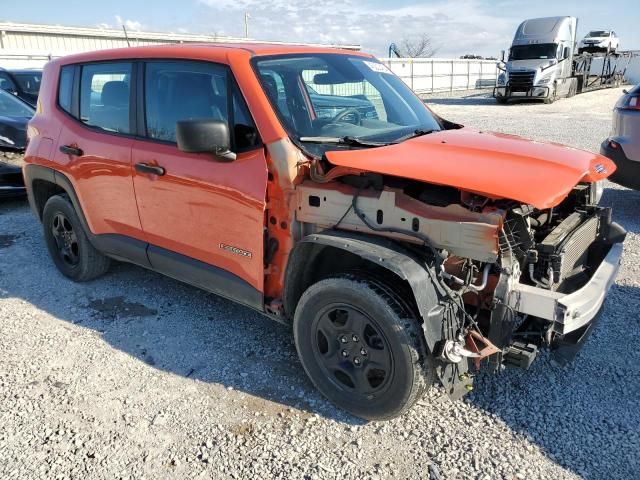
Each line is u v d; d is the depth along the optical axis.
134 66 3.81
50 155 4.46
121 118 3.91
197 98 3.42
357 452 2.72
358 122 3.52
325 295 2.88
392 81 4.17
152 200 3.69
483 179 2.57
